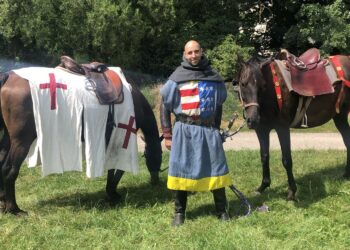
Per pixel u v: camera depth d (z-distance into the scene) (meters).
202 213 5.19
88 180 6.80
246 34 17.27
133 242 4.51
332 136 11.01
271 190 5.89
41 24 13.47
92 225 4.93
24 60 16.25
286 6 16.64
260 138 5.74
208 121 4.73
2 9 13.78
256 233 4.51
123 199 5.86
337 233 4.45
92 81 5.29
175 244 4.37
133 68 15.57
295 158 7.83
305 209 5.09
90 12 13.10
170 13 14.49
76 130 5.12
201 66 4.65
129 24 13.43
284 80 5.17
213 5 16.91
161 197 5.91
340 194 5.53
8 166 5.16
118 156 5.44
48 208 5.56
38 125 4.98
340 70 5.74
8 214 5.24
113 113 5.32
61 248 4.38
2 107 5.02
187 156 4.70
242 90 4.86
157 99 13.56
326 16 15.30
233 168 7.22
